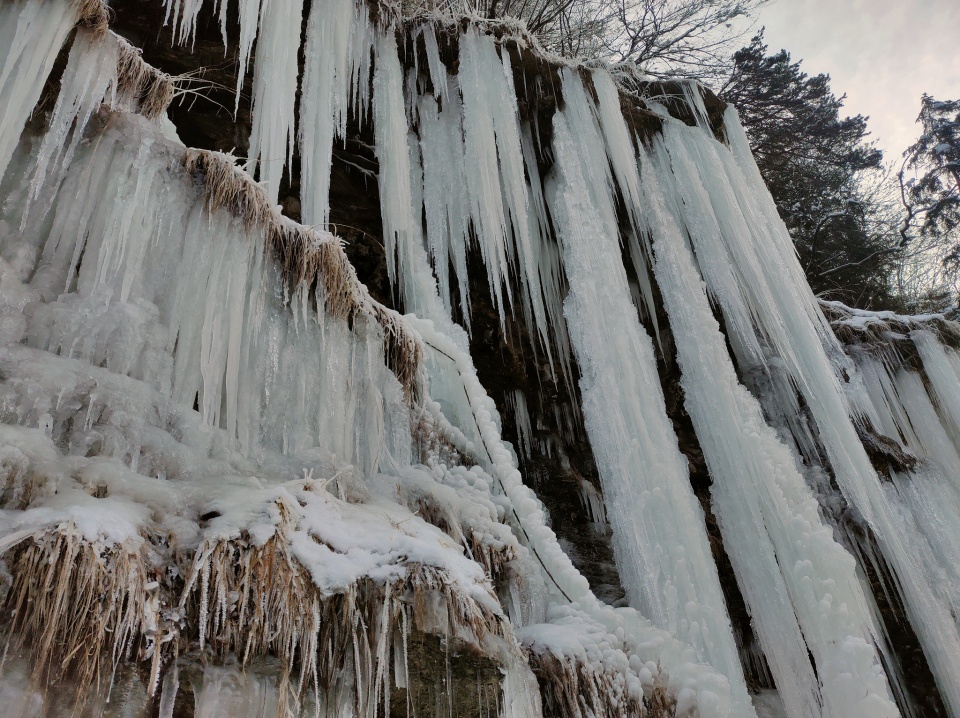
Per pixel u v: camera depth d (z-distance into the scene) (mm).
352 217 6715
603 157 7812
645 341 6930
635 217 8211
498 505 4648
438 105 7387
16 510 2168
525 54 7742
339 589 2551
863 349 10539
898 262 15828
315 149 6008
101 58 3693
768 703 6281
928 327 10734
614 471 6047
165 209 3451
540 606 4211
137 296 3207
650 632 4285
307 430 3650
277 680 2369
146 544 2268
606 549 6512
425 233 7258
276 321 3742
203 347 3311
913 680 7109
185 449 2951
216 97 6031
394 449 4312
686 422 7617
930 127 16531
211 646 2312
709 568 5566
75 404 2676
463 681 2738
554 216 7785
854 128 15414
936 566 8297
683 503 5801
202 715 2197
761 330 8438
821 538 5965
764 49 14500
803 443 7941
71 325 2908
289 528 2623
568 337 7602
